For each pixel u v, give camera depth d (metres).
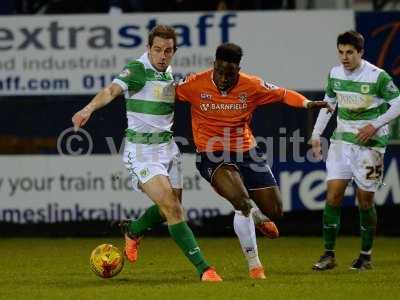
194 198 44.31
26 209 44.69
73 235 44.75
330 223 32.59
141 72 29.12
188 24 43.78
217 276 29.25
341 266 34.41
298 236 44.81
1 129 44.41
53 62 44.09
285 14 43.91
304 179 44.28
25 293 27.41
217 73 29.53
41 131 44.34
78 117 27.91
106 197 44.50
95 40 43.94
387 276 30.92
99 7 47.12
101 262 30.20
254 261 30.23
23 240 43.88
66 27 43.97
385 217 44.47
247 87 29.98
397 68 44.09
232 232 44.56
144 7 46.31
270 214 31.09
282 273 32.00
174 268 33.81
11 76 44.19
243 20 43.94
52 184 44.53
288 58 44.03
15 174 44.53
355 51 31.66
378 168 32.44
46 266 34.78
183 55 43.81
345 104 32.34
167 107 29.61
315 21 43.94
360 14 43.94
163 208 28.98
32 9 47.16
